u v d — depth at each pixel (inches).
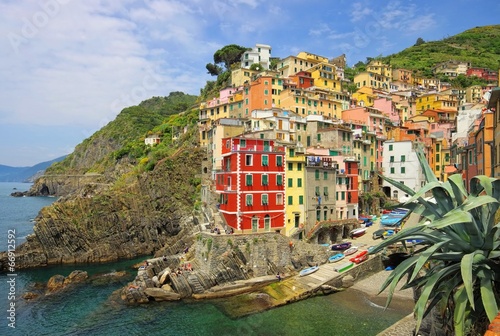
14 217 5502.0
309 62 5590.6
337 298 1905.8
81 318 1777.8
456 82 7155.5
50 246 3031.5
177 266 2249.0
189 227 3282.5
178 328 1632.6
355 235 2780.5
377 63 6397.6
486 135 1578.5
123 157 5728.3
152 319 1729.8
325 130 3437.5
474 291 741.3
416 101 5733.3
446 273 734.5
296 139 3599.9
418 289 1141.1
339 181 2918.3
